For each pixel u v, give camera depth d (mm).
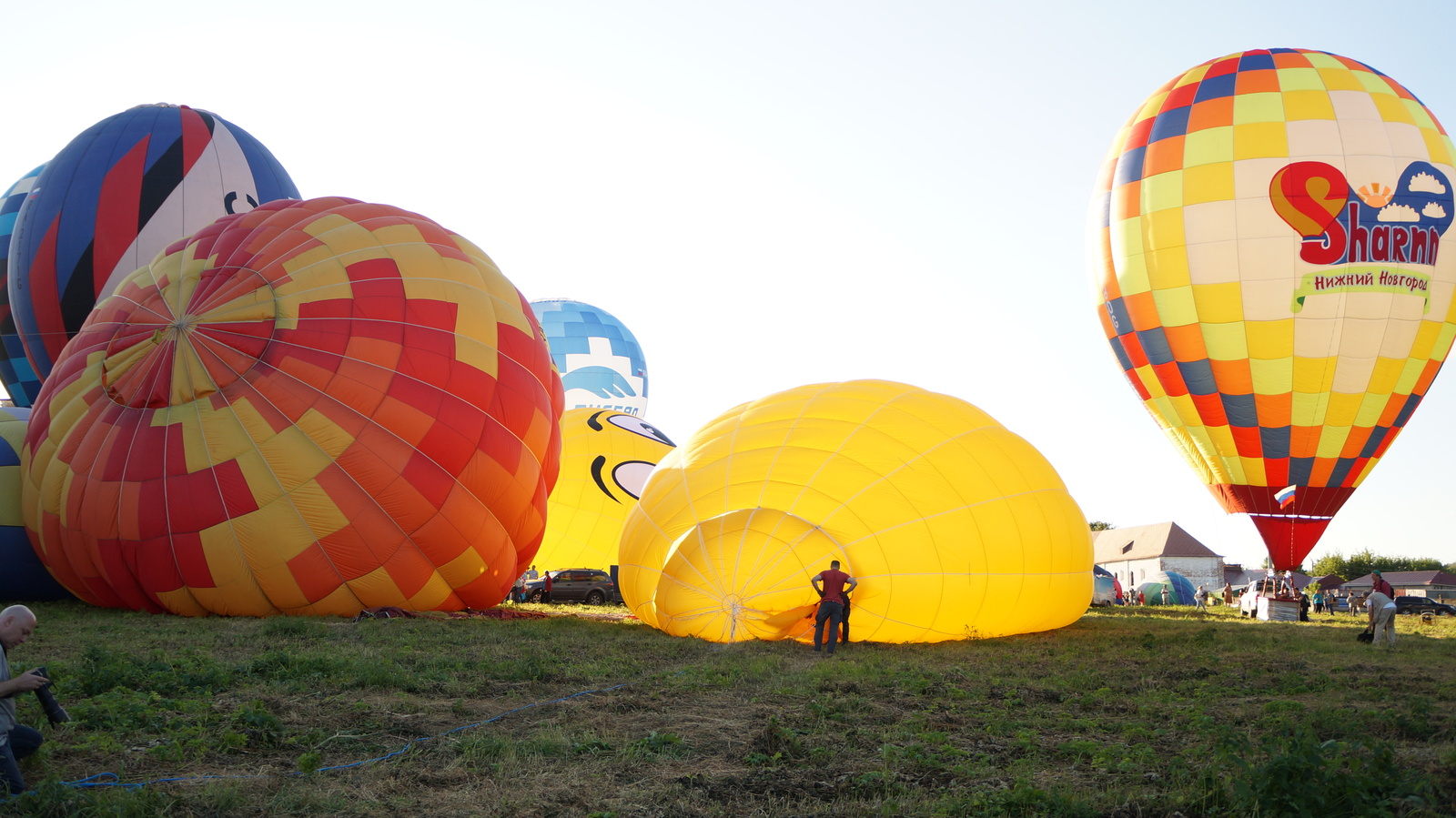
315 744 8086
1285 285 26406
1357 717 9398
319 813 6445
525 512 20547
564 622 18953
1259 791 6387
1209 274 27094
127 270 27703
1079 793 6969
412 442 18672
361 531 18219
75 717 8500
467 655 13328
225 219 21062
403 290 19469
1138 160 28719
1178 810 6582
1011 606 17422
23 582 20750
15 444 21172
